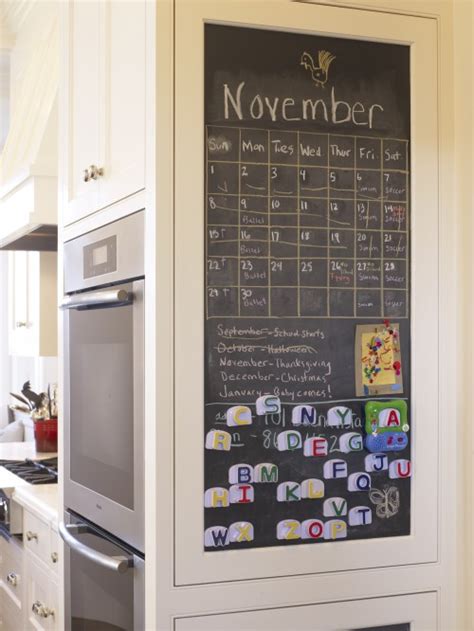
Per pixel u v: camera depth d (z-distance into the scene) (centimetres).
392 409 191
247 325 184
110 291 199
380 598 191
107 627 209
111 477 207
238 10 184
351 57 192
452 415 196
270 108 187
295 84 188
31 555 306
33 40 487
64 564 246
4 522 330
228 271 183
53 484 328
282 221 187
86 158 230
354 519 190
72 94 245
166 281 180
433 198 196
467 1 193
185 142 181
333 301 190
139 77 190
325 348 189
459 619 196
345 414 190
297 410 187
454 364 196
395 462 193
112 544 206
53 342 408
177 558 180
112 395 207
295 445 187
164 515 179
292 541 187
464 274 195
